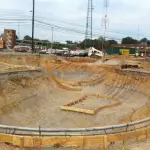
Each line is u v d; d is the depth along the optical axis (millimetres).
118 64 48500
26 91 27469
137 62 54594
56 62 44281
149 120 15727
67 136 12977
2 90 24766
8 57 43188
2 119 20578
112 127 14023
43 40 107250
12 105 23453
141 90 31438
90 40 87250
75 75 40375
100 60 56375
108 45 103000
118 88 33688
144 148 12602
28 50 62438
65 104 26797
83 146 12672
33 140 12469
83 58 56406
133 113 24031
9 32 67125
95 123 21969
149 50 91438
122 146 12828
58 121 22219
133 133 13820
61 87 34062
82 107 25406
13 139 12500
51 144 12555
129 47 92938
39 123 21406
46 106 26219
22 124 20766
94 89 34688
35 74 32594
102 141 12977
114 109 25734
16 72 29391
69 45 110125
